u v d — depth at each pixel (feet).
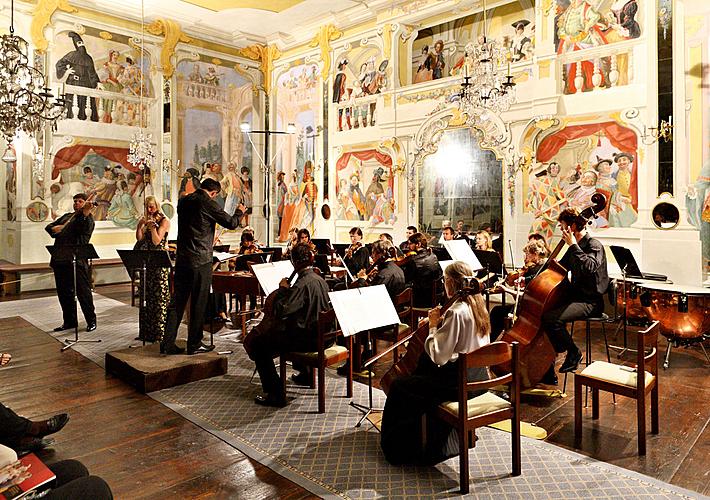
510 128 36.50
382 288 16.72
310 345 17.44
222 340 26.25
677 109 28.78
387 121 43.83
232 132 54.03
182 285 21.50
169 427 15.92
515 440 12.69
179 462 13.67
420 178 42.09
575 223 19.97
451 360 12.92
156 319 25.08
